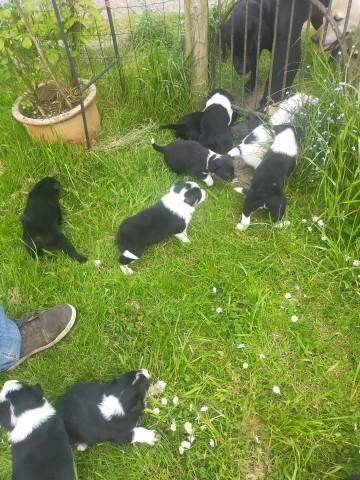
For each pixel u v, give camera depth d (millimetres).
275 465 977
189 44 1745
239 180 1657
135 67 1944
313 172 1483
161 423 1050
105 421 950
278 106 1637
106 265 1378
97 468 1001
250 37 1783
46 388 1127
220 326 1217
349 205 1326
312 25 2084
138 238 1309
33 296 1313
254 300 1248
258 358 1131
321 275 1303
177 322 1204
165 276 1323
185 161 1578
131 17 2564
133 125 1833
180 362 1140
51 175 1632
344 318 1206
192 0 1611
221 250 1395
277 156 1426
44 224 1360
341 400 1068
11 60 1472
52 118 1582
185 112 1893
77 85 1542
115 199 1558
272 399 1073
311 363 1138
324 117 1418
